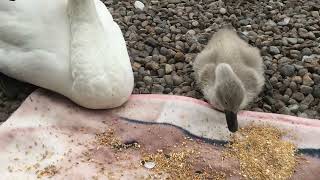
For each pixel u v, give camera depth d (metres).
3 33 0.71
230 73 0.69
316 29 0.90
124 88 0.70
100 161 0.66
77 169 0.64
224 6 0.96
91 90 0.69
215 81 0.71
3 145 0.67
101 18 0.75
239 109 0.70
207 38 0.88
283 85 0.79
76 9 0.69
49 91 0.74
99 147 0.67
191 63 0.83
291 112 0.75
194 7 0.96
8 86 0.76
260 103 0.76
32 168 0.64
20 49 0.71
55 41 0.70
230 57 0.75
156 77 0.82
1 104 0.75
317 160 0.66
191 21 0.92
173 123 0.71
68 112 0.71
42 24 0.71
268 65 0.82
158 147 0.68
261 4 0.96
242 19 0.93
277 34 0.89
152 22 0.92
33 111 0.71
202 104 0.73
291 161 0.66
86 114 0.71
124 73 0.70
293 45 0.86
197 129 0.70
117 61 0.70
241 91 0.68
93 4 0.70
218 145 0.69
